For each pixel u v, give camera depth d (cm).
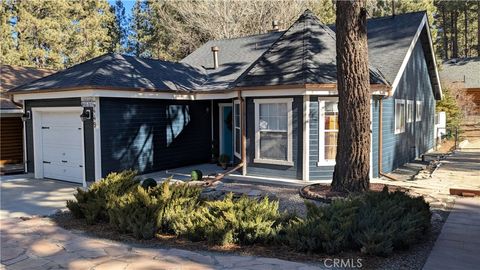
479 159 1488
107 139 1139
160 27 3253
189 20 2891
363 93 792
